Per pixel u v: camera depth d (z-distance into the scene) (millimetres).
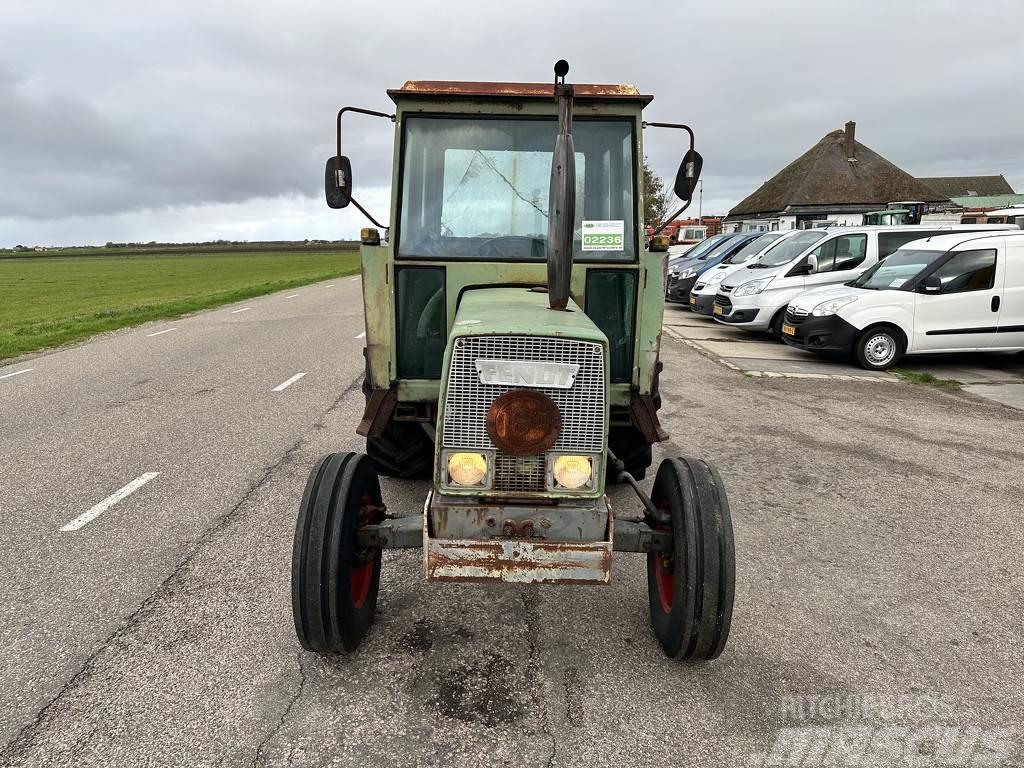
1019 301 10219
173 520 4828
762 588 3992
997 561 4355
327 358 11258
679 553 3023
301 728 2818
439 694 3037
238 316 17797
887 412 7961
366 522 3244
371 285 3945
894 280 10664
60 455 6246
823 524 4883
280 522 4793
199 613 3660
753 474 5883
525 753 2697
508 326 2830
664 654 3348
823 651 3389
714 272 16125
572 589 3975
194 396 8578
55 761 2625
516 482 2904
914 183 41875
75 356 11844
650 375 4008
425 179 3885
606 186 3896
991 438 6953
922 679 3189
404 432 4973
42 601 3770
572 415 2850
